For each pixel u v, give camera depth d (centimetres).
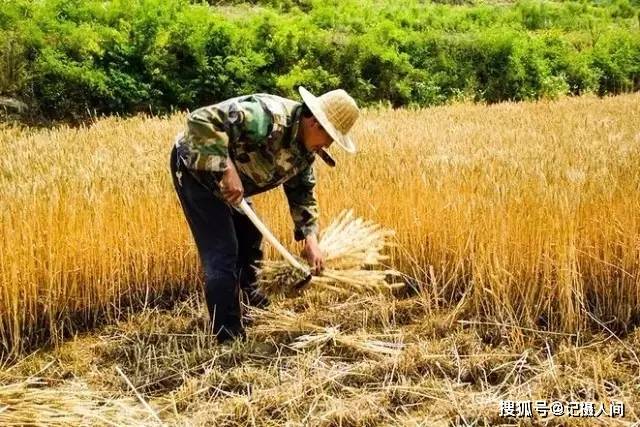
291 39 1653
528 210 444
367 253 392
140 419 332
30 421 310
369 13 2044
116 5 1573
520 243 436
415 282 494
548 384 357
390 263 494
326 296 468
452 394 348
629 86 2122
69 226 439
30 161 713
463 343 403
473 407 337
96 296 454
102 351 408
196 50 1520
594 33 2298
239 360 389
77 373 386
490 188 486
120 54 1477
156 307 460
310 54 1680
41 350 417
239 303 404
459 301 451
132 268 472
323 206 515
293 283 371
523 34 2081
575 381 358
